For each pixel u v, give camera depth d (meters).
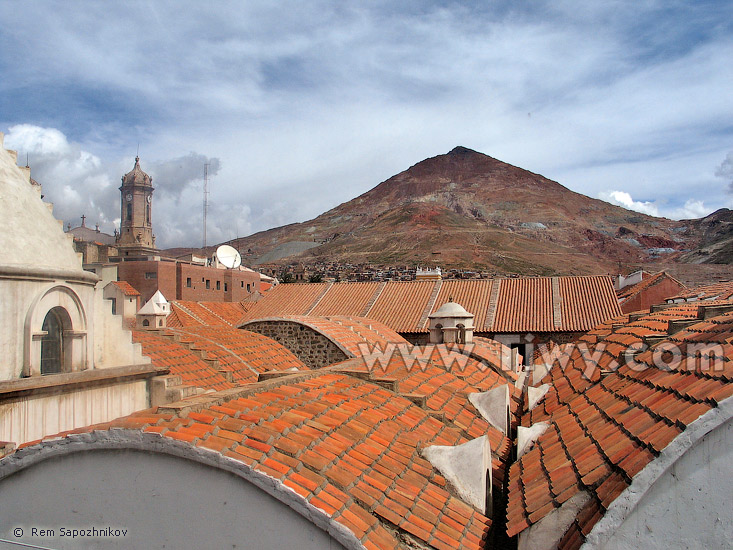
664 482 8.73
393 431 13.10
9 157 14.73
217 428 9.86
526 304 52.16
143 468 9.02
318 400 13.35
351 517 9.02
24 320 12.96
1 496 9.41
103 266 51.16
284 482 8.77
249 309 58.09
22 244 13.28
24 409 12.45
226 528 8.73
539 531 10.19
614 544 8.81
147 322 34.09
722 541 8.43
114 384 14.74
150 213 144.12
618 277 75.38
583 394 16.89
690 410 9.84
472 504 11.55
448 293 55.56
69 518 9.17
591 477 10.36
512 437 18.73
